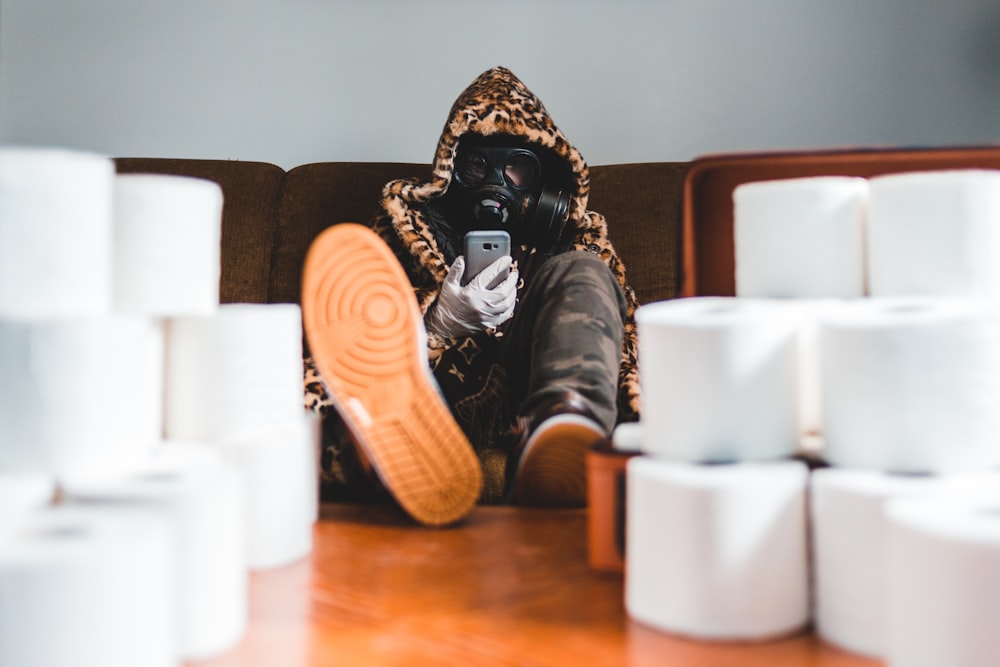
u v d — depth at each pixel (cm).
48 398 55
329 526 86
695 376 57
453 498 85
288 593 64
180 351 72
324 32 223
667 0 223
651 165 189
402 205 161
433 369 135
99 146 226
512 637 55
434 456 84
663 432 59
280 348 75
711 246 89
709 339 57
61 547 41
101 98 225
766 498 54
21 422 55
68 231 57
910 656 43
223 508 53
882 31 225
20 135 226
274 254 187
